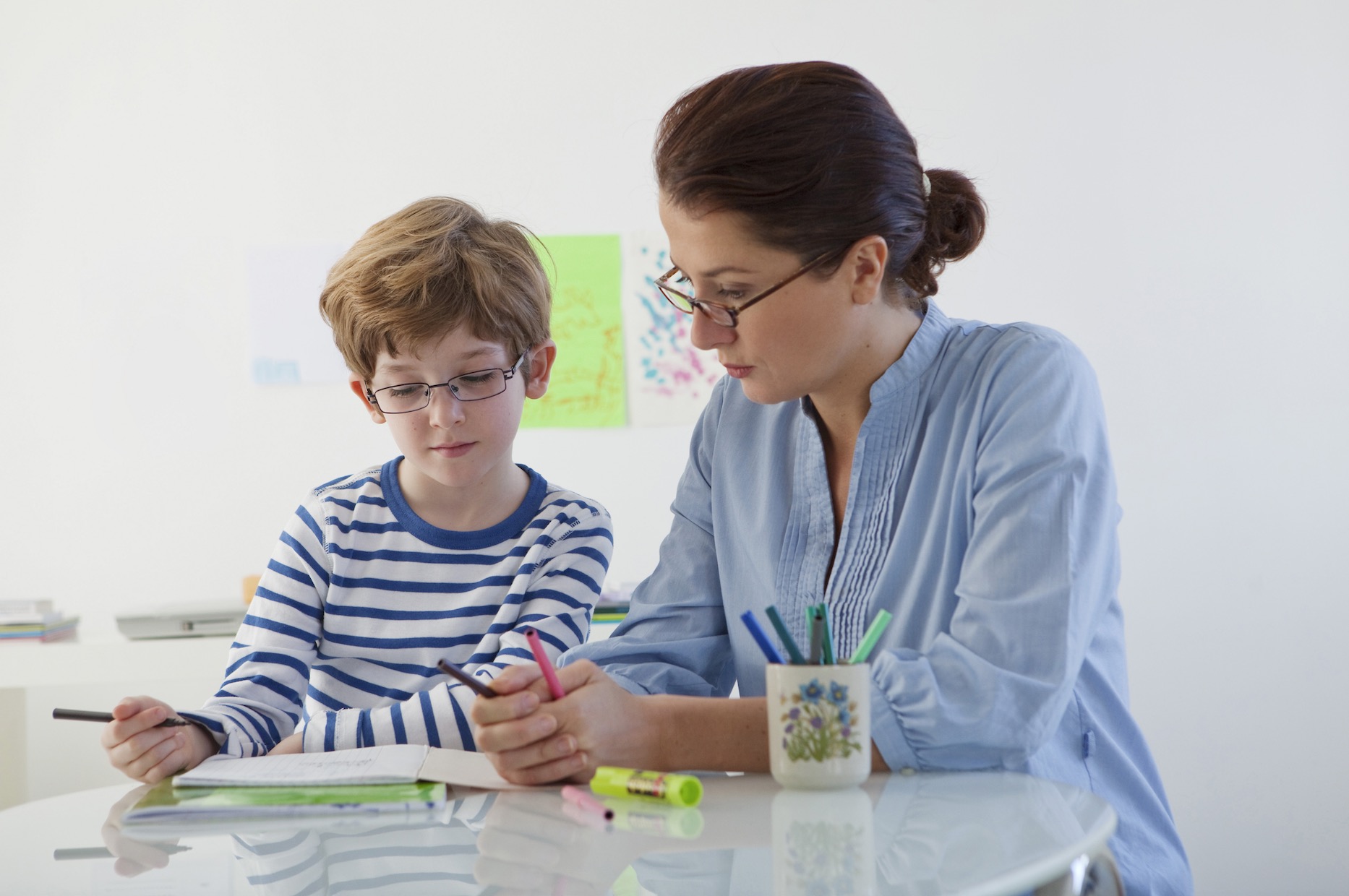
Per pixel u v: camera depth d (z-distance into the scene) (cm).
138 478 251
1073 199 267
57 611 219
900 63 265
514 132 260
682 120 85
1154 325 267
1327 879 260
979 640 79
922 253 93
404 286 109
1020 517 81
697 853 57
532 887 52
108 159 252
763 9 264
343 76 257
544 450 257
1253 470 267
